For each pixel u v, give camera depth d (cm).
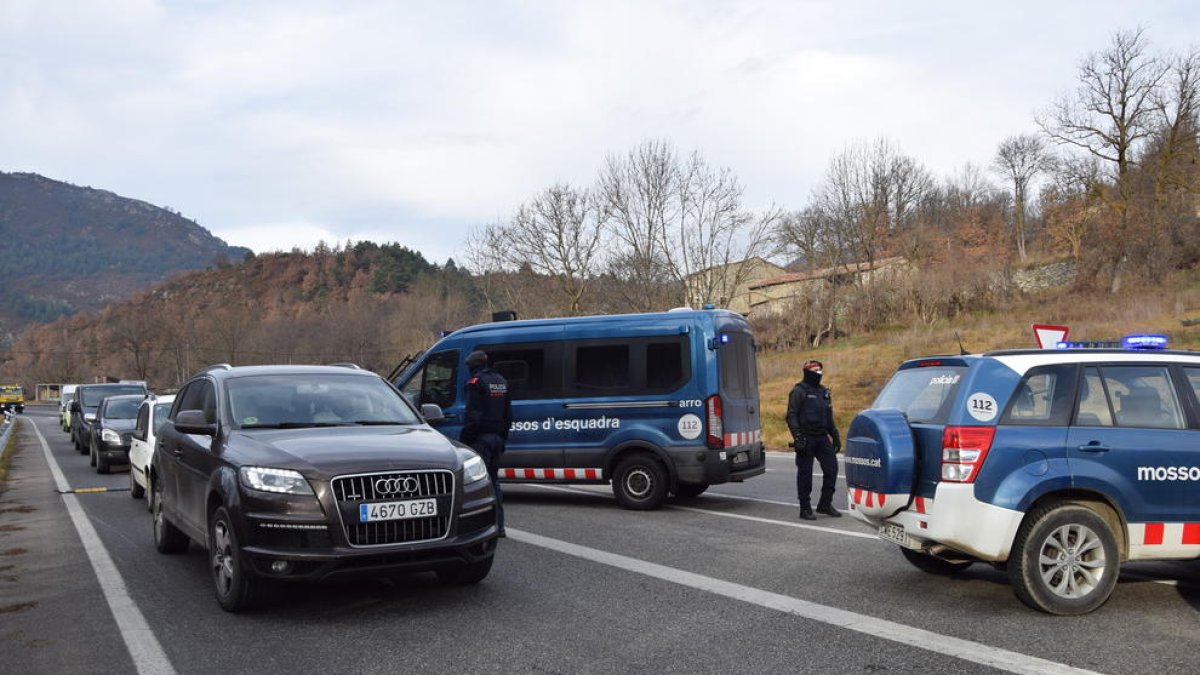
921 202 6800
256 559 605
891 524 650
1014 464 590
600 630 577
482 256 4978
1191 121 4959
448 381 1289
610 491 1397
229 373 796
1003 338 3425
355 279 17075
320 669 511
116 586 744
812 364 1069
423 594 682
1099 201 5150
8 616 650
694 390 1147
